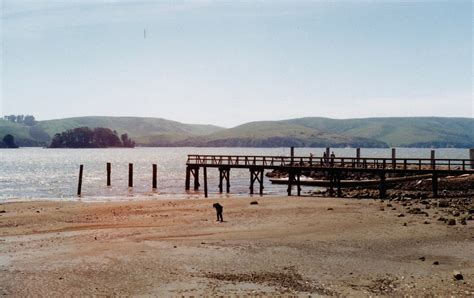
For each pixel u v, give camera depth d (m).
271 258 22.19
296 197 51.88
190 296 16.64
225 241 26.27
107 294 17.02
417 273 19.34
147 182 85.38
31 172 115.25
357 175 70.31
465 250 23.50
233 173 115.81
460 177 54.16
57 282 18.52
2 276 19.39
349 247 24.47
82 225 32.94
